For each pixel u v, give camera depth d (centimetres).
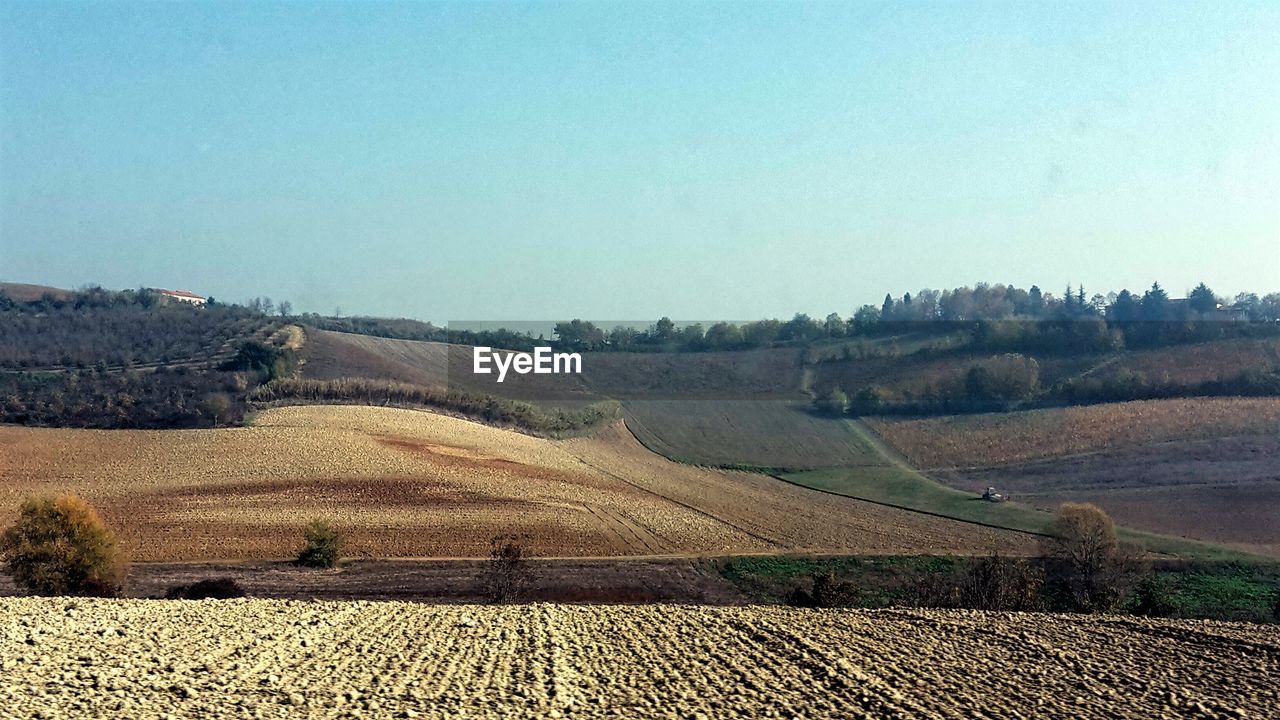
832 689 1994
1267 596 6059
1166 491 9662
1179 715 1830
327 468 8638
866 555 7044
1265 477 9906
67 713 1484
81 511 4156
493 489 8450
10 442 9062
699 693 1945
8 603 2822
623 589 5419
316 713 1609
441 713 1666
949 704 1877
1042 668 2259
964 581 5116
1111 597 4853
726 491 10106
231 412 10781
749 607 3581
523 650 2408
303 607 3127
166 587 4784
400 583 5156
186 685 1753
